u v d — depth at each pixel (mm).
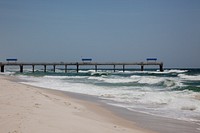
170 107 15469
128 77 46812
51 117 9461
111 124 10055
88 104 16172
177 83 29375
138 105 16234
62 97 18750
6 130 7402
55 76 56031
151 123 11133
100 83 34562
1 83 23641
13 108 10656
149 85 30266
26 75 61031
